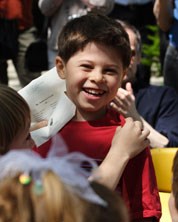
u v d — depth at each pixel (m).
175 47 6.47
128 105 3.87
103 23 3.09
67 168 1.71
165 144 4.64
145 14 8.45
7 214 1.65
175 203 2.40
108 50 3.04
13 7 7.91
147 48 8.84
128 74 4.98
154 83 9.77
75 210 1.64
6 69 8.28
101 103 3.08
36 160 1.75
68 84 3.13
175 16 6.37
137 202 2.96
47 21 7.26
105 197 1.76
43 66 8.05
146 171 2.98
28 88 3.33
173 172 2.44
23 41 8.17
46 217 1.62
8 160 1.76
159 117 5.10
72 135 3.10
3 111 2.62
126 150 2.88
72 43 3.08
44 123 3.24
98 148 3.05
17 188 1.66
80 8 6.83
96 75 3.03
